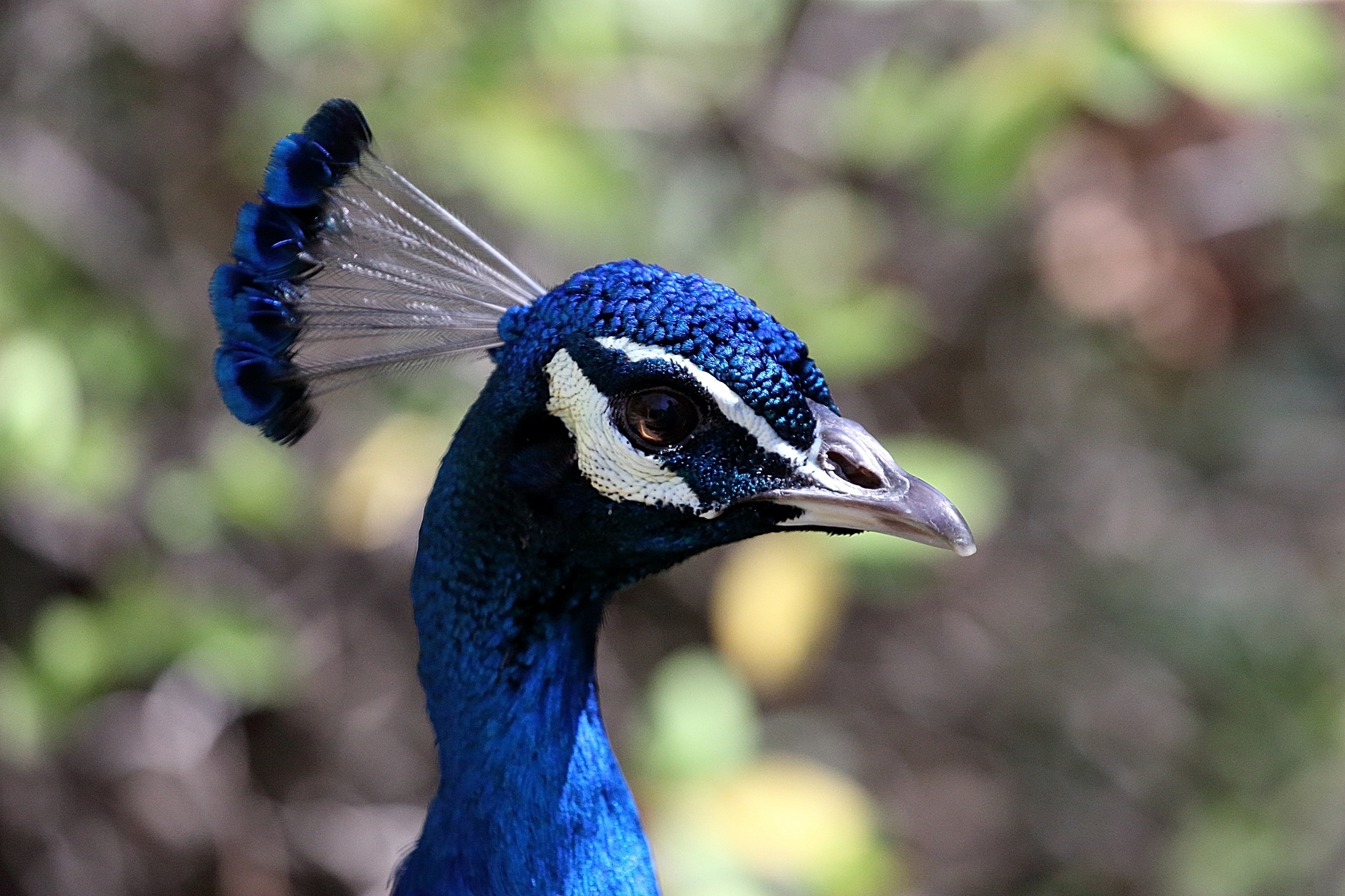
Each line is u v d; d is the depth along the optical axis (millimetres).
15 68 3580
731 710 3229
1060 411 4383
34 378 3270
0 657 3465
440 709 3035
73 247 3404
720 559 3889
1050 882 4227
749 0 3512
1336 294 4375
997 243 3920
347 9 3260
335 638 3824
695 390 3010
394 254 3051
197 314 3660
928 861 4227
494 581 3027
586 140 3293
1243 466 4539
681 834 3199
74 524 3510
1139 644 4348
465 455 3027
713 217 3688
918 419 4121
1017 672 4367
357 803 3854
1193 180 3625
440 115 3264
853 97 3379
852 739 4258
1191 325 3703
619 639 3984
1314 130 3611
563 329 3016
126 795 3684
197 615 3348
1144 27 3215
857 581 3303
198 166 3639
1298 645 4238
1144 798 4270
